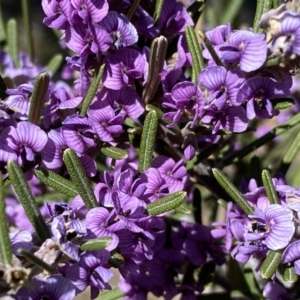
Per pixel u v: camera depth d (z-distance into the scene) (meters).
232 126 0.23
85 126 0.23
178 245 0.26
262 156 0.34
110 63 0.23
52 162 0.23
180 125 0.25
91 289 0.22
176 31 0.25
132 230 0.22
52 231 0.21
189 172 0.26
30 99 0.22
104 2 0.23
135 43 0.24
